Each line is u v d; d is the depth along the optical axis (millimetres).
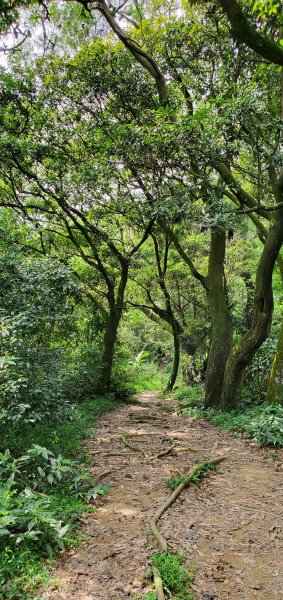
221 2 4602
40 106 9367
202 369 14156
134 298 15359
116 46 9289
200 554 3350
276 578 3053
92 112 9867
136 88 9547
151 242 14289
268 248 7926
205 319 14023
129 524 3846
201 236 13195
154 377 18734
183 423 8469
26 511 3205
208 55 9062
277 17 6418
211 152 6484
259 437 6512
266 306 8352
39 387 4547
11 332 4703
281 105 7867
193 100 9078
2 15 5688
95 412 9289
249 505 4309
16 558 3062
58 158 9469
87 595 2803
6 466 3709
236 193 7840
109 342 11727
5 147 8680
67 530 3557
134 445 6559
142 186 8727
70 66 9422
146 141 6586
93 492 4254
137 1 8891
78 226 10289
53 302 5422
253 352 8719
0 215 8797
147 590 2854
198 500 4430
